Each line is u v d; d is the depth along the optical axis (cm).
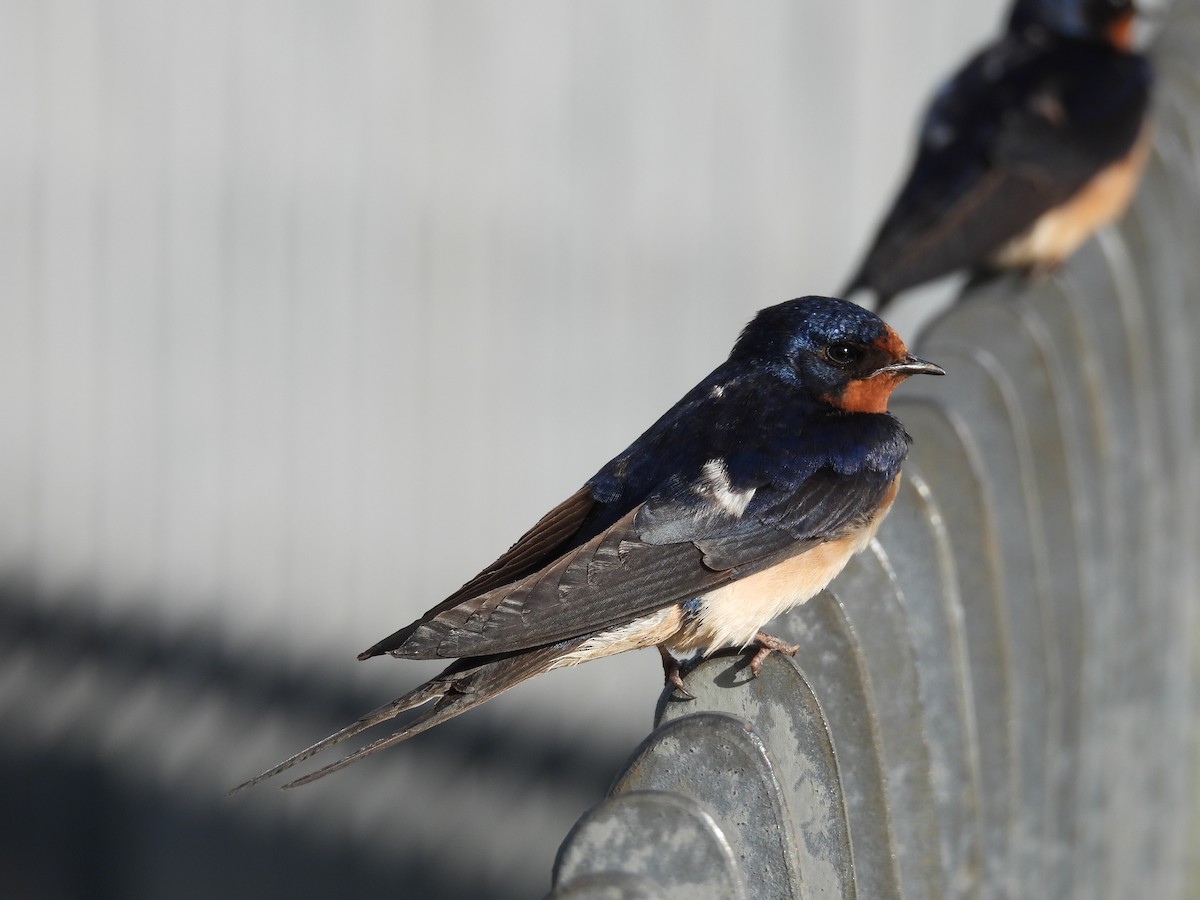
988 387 534
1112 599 643
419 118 1377
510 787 1348
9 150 1326
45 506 1341
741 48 1430
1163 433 802
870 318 629
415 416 1385
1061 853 576
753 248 1450
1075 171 958
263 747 1351
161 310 1343
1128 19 1087
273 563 1360
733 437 592
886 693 424
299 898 1345
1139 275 805
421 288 1380
